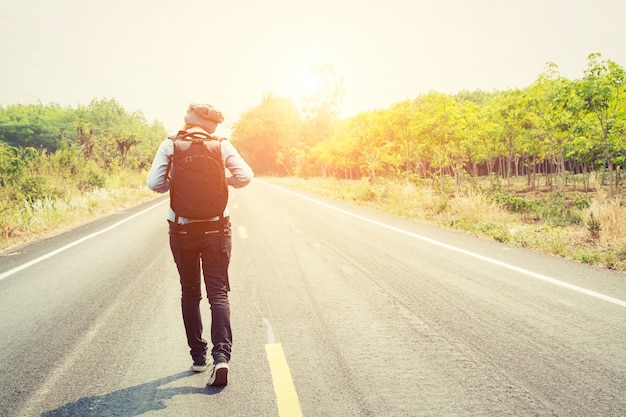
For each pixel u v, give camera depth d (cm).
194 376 351
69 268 759
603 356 373
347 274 673
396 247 894
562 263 740
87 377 352
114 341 426
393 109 2992
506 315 479
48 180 1812
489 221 1222
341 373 349
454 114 2631
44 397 321
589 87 1750
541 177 5241
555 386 322
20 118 13025
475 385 326
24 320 493
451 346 399
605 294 554
